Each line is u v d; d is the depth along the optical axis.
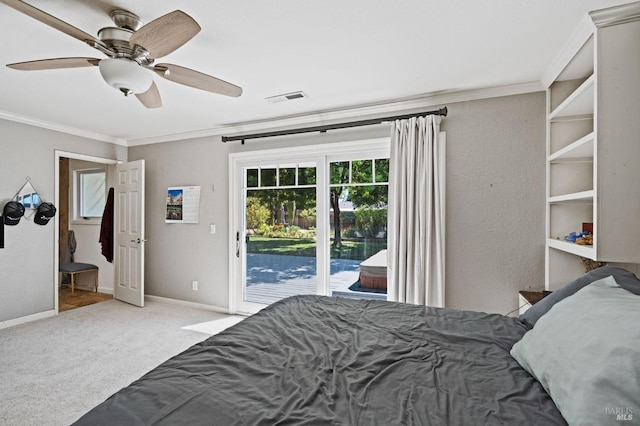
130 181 4.34
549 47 2.03
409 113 2.99
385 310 1.85
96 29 1.79
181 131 4.09
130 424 0.80
